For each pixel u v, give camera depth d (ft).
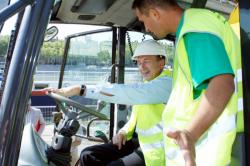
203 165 5.34
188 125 4.79
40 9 4.44
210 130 5.34
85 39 11.89
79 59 11.96
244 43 4.64
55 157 7.66
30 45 4.42
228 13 7.34
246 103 4.59
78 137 10.19
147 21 6.29
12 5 4.26
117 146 9.95
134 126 10.07
